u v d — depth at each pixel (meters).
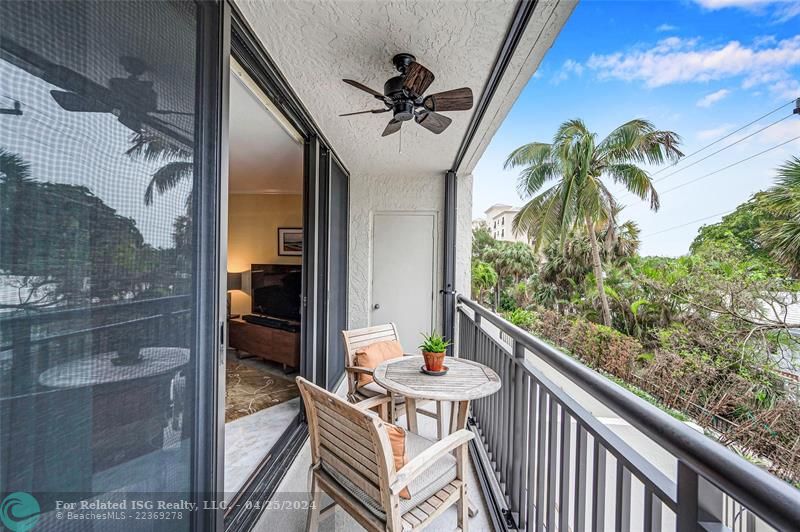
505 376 1.89
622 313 8.96
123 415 0.79
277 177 4.86
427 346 2.02
